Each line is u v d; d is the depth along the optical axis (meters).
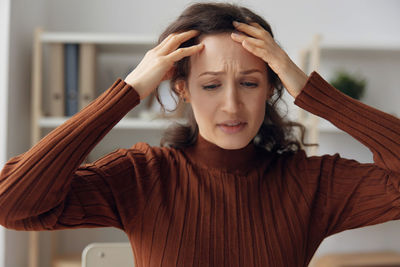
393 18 2.71
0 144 2.13
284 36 2.69
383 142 0.83
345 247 2.74
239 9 0.91
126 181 0.89
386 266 2.58
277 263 0.87
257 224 0.89
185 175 0.93
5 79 2.14
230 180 0.92
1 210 0.73
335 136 2.71
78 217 0.82
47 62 2.59
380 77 2.70
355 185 0.90
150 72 0.83
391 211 0.85
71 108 2.32
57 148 0.74
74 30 2.62
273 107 1.05
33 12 2.44
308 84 0.83
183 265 0.85
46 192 0.74
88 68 2.32
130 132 2.62
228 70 0.83
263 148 1.04
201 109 0.85
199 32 0.86
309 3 2.70
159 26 2.64
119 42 2.31
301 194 0.92
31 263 2.28
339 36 2.71
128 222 0.88
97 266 1.34
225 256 0.87
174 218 0.88
